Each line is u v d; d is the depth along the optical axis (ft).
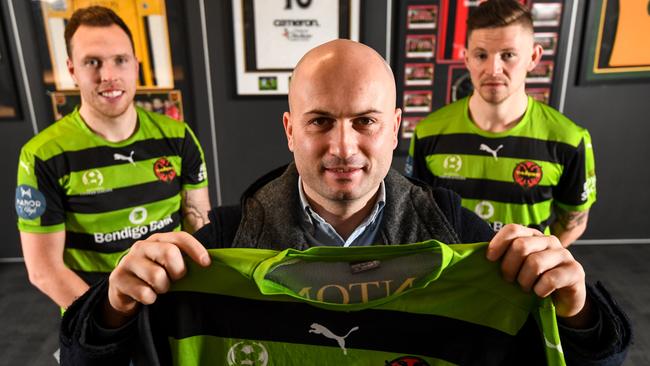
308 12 8.96
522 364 2.57
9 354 7.30
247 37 9.10
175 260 2.41
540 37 9.11
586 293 2.46
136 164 5.00
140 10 8.83
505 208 5.15
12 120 9.32
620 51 9.20
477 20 4.75
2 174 9.71
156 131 5.18
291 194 3.02
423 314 2.60
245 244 2.91
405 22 9.00
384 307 2.61
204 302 2.63
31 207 4.49
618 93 9.53
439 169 5.41
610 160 10.07
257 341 2.69
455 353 2.61
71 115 4.96
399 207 2.99
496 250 2.39
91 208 4.76
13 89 9.12
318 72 2.51
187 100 9.48
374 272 2.53
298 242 2.91
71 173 4.66
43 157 4.51
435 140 5.48
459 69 9.29
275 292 2.48
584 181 4.98
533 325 2.48
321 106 2.50
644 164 10.10
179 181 5.43
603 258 10.04
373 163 2.65
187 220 5.62
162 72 9.25
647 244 10.62
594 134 9.86
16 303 8.69
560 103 9.62
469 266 2.49
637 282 9.11
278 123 9.80
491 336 2.55
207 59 9.23
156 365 2.46
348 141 2.54
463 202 5.30
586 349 2.39
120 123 4.84
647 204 10.41
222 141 9.87
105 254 4.89
